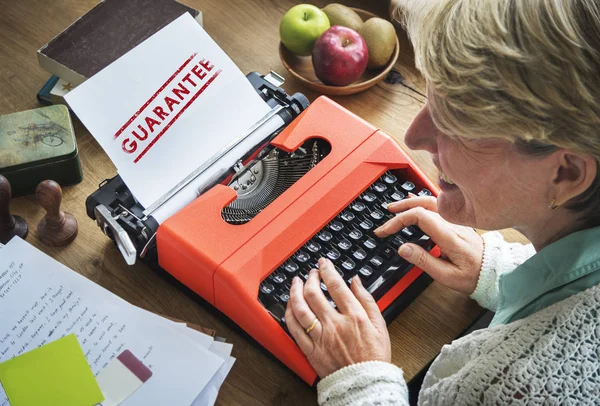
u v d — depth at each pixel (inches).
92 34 54.4
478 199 35.2
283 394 42.9
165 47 45.7
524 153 30.6
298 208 46.1
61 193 46.0
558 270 34.1
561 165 30.7
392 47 57.2
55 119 49.4
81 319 42.6
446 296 47.1
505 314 37.2
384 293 45.3
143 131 44.6
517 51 27.4
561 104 27.5
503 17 27.9
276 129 49.7
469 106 29.3
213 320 45.8
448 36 29.1
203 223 44.8
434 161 38.4
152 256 46.6
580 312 32.1
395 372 40.1
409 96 58.5
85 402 40.0
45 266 44.1
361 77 58.8
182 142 45.8
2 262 43.8
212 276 43.0
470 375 34.6
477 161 32.9
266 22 62.1
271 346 42.5
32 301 42.8
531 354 32.8
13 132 48.4
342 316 41.7
